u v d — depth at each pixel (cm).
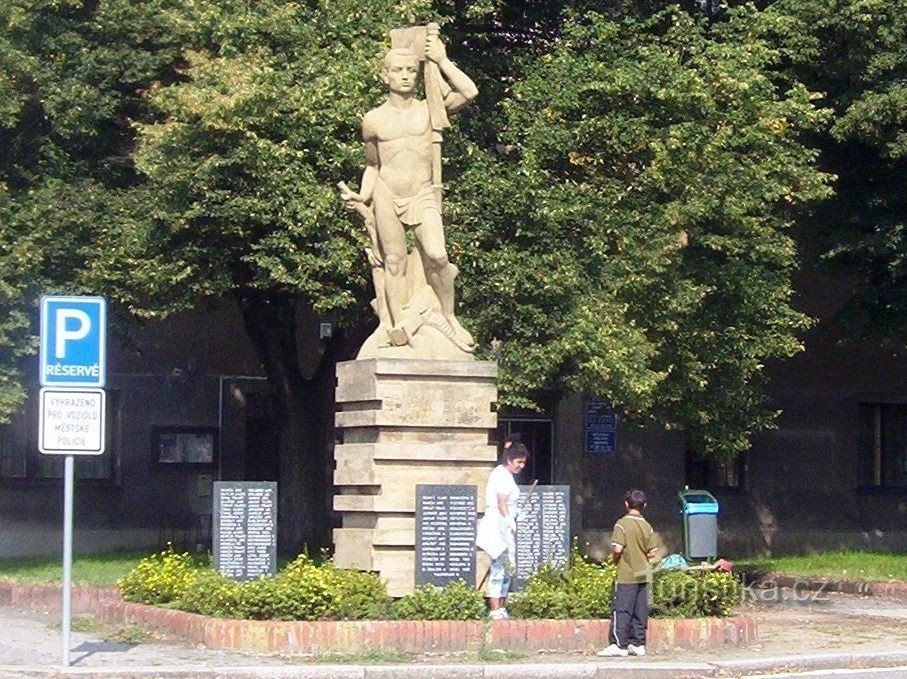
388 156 1692
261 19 2169
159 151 2083
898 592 2292
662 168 2136
